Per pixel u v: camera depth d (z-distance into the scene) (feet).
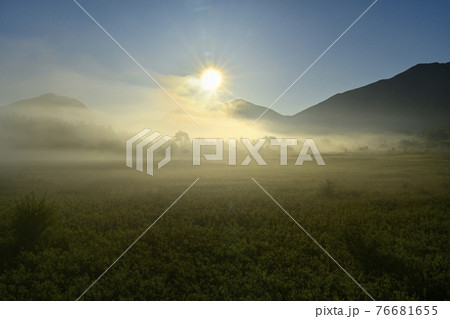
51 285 31.86
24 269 35.40
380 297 29.73
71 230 50.90
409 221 53.83
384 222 53.01
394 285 32.24
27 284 32.81
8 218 50.06
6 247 40.52
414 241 43.55
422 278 32.65
